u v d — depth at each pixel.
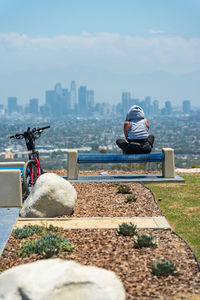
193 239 9.83
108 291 5.12
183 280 7.41
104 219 11.91
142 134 18.36
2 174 13.27
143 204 13.58
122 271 7.86
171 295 6.82
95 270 5.39
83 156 17.89
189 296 6.77
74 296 5.06
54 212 12.26
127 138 18.56
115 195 14.91
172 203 13.60
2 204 13.34
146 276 7.61
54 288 5.02
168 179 17.39
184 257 8.62
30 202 12.26
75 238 10.04
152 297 6.73
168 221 11.64
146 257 8.62
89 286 5.12
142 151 18.08
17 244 9.70
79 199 14.45
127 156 17.83
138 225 11.20
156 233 10.41
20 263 8.51
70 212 12.47
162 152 17.98
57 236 9.71
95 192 15.47
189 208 12.85
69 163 17.91
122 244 9.49
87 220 11.83
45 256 8.72
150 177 18.11
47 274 5.14
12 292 5.00
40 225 11.17
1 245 9.62
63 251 9.09
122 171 20.42
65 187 12.47
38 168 15.28
